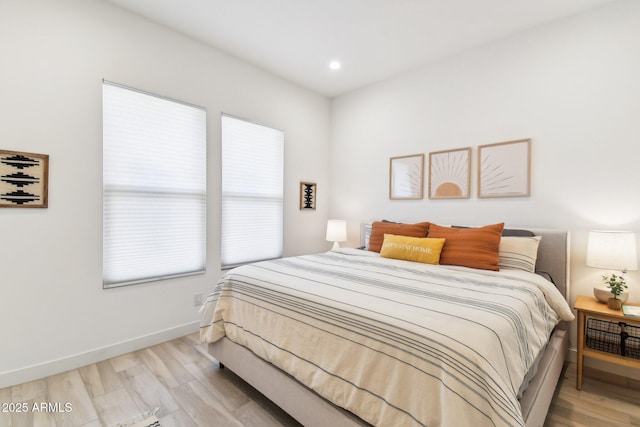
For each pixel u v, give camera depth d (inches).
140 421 61.7
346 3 87.6
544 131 96.5
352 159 152.2
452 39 105.7
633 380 80.3
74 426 60.2
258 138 128.0
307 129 149.6
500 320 46.6
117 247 90.1
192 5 88.7
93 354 85.5
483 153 109.0
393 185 135.5
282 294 62.9
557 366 69.2
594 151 88.1
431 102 123.0
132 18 91.7
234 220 120.1
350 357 48.8
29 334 76.1
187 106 104.8
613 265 75.7
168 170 100.6
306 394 55.2
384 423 42.5
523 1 85.5
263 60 121.3
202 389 72.9
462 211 114.8
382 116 139.8
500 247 89.1
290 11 91.4
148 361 86.6
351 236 153.0
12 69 73.0
